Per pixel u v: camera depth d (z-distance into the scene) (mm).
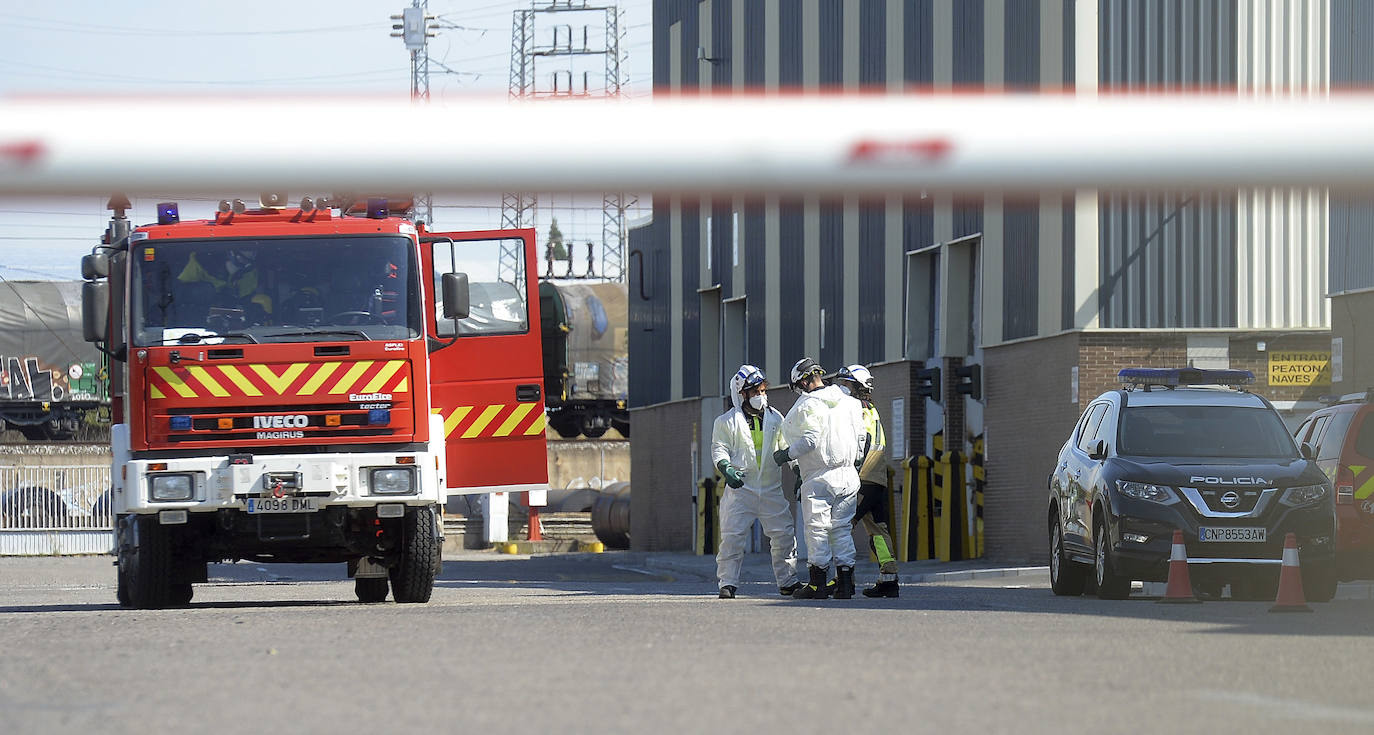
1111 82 96375
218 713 22562
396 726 21109
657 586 88562
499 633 35938
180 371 52281
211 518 54875
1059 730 20484
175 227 53156
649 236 185000
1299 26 96750
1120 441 60406
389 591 66062
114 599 70938
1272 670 28047
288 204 53812
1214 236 97062
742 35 156000
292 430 52688
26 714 22688
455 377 56656
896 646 32250
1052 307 100062
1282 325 97000
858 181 11695
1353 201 12250
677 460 175250
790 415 56656
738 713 22094
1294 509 56094
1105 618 42281
